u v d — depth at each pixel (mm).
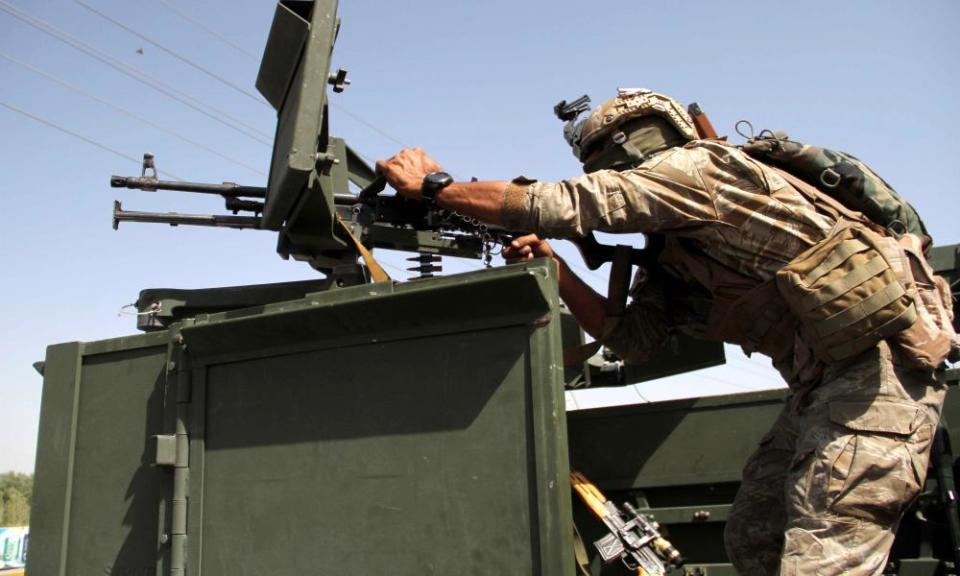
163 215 2914
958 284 2986
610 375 4047
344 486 2068
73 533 2459
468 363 1986
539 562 1815
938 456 2662
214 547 2193
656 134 2570
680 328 2807
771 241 2148
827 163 2244
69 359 2588
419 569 1944
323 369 2156
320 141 2578
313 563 2062
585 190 2205
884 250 2035
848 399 1971
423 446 1999
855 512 1880
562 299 2732
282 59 2551
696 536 2934
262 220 2768
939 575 2684
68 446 2512
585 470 3021
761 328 2250
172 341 2379
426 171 2668
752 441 2881
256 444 2203
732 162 2182
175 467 2268
